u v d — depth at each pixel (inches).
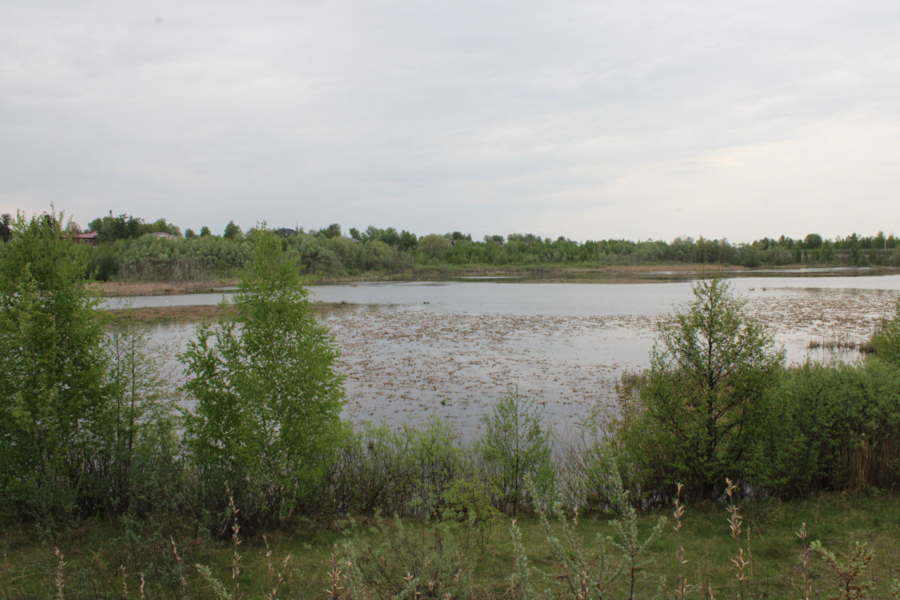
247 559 320.5
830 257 5487.2
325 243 4315.9
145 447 375.9
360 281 3929.6
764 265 5300.2
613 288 2974.9
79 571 260.2
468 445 572.1
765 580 271.1
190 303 2190.0
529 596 132.3
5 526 357.7
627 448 444.1
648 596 244.4
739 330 420.2
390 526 358.3
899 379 403.5
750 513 373.1
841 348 1089.4
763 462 392.5
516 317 1726.1
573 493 437.1
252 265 427.2
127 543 300.4
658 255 5718.5
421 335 1365.7
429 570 217.2
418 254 5659.5
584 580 132.2
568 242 6820.9
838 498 384.8
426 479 431.2
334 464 433.4
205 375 403.2
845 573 148.9
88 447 389.1
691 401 421.1
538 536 350.3
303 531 375.2
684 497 425.4
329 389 424.5
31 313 374.6
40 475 344.5
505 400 482.6
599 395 786.8
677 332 438.0
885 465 395.9
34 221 405.7
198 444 390.9
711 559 306.3
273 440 399.9
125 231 4505.4
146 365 429.4
